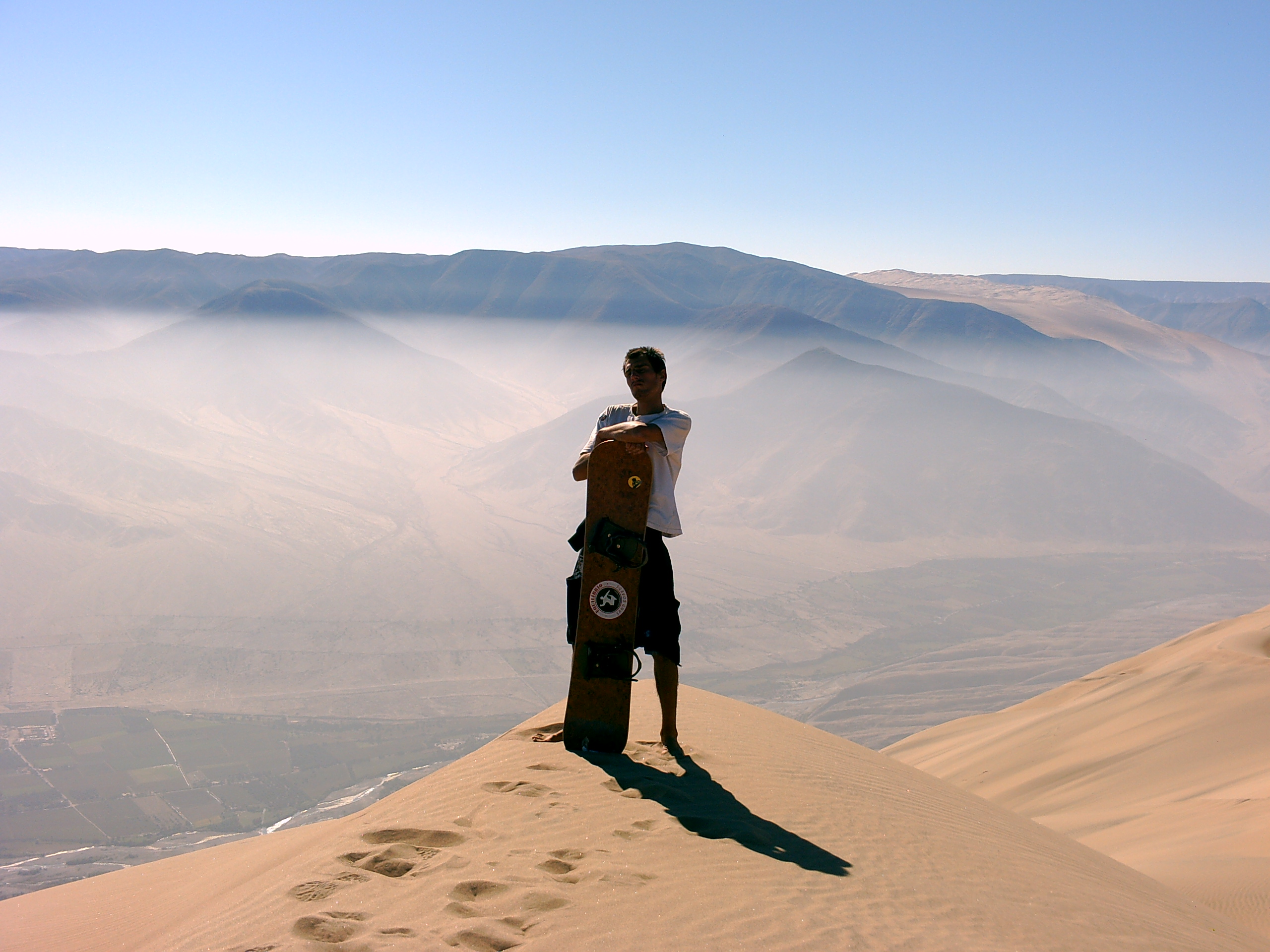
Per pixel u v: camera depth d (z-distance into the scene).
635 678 5.76
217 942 3.32
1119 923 4.75
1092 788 39.25
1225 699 44.38
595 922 3.33
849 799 5.96
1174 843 25.34
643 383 5.56
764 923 3.47
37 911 7.59
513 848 4.11
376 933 3.21
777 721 8.55
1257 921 13.93
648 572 5.71
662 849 4.19
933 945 3.55
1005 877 5.11
